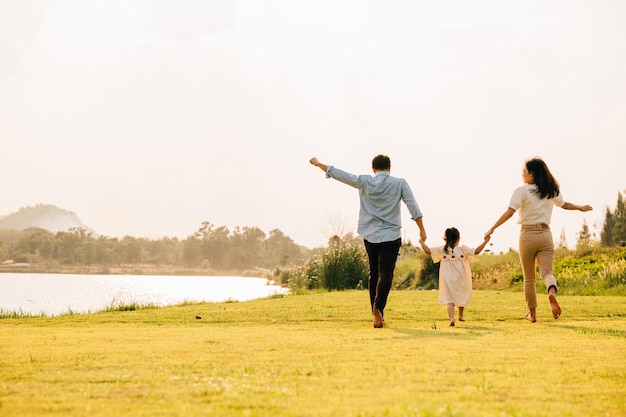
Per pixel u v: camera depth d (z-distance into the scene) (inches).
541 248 251.0
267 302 374.6
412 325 239.1
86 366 129.3
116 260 6924.2
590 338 182.1
